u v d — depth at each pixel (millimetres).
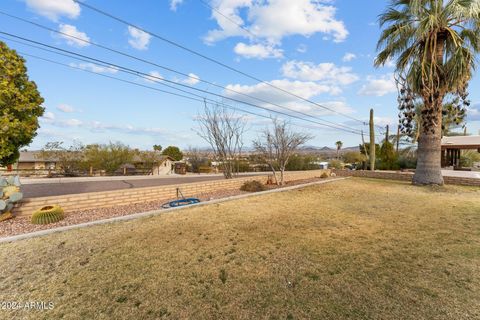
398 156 17547
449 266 2945
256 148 11570
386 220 4941
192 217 5102
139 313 2123
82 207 5641
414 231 4242
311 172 14148
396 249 3463
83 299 2312
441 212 5543
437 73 8750
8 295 2369
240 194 8023
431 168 9414
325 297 2344
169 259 3146
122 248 3473
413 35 8844
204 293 2422
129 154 20500
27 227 4363
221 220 4898
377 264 3008
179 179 13695
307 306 2213
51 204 5234
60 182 11625
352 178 13016
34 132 6285
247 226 4523
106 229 4281
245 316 2090
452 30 8281
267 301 2295
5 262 3025
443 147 15008
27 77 6184
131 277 2705
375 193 8172
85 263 3018
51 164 19422
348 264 3012
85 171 17266
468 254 3279
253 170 20797
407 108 10094
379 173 13242
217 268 2924
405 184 10234
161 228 4359
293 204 6449
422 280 2633
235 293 2424
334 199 7164
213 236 3984
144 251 3379
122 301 2285
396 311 2125
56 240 3742
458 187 9203
